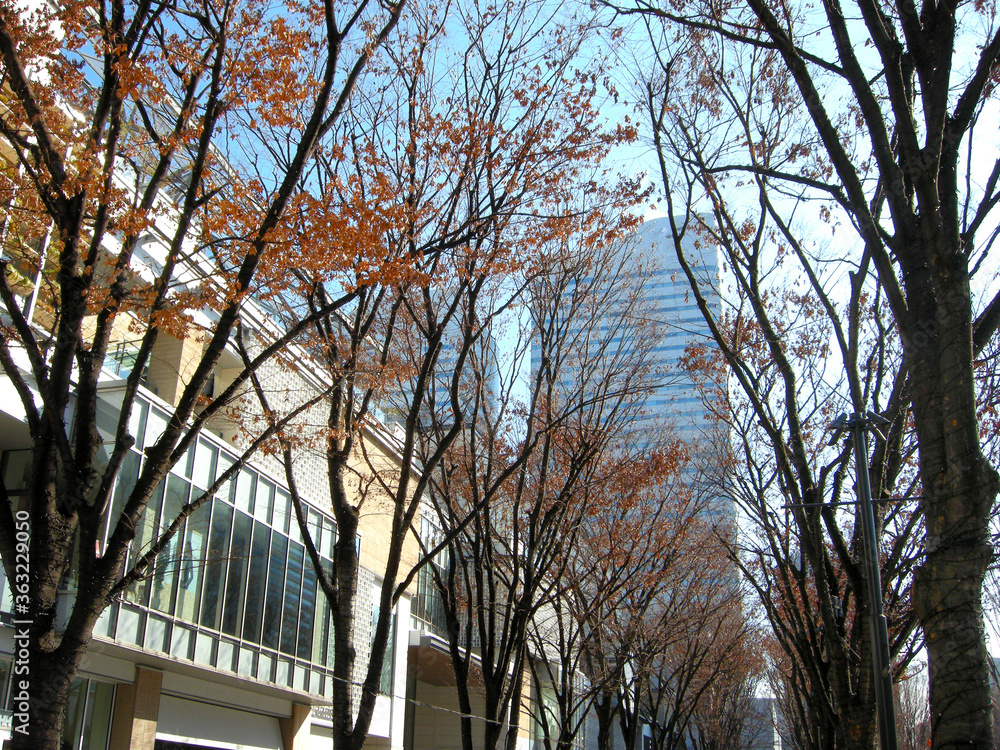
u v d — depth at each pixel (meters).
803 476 11.34
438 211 11.71
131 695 17.64
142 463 16.92
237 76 8.84
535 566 15.24
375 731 26.34
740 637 28.69
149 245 16.17
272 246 8.62
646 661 20.44
